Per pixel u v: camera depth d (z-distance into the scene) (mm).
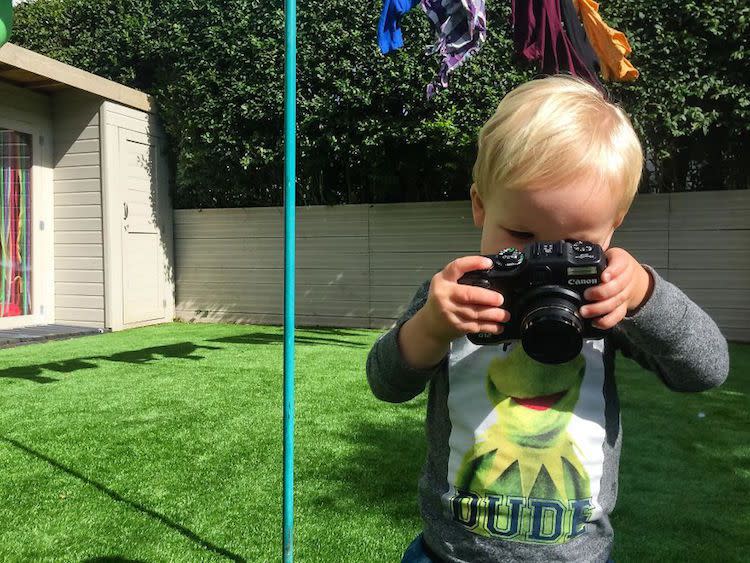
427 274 7191
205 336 6715
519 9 4219
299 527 2213
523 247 970
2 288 7027
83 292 7465
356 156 7086
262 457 2936
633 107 5965
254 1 7336
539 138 928
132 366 4969
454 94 6496
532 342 885
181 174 8031
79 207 7445
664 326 982
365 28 6816
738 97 5793
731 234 6172
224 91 7422
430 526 1083
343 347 5891
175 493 2531
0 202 6953
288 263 1721
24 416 3594
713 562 1957
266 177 7840
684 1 5859
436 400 1123
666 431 3240
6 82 6883
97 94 7152
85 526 2242
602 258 892
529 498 998
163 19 7777
